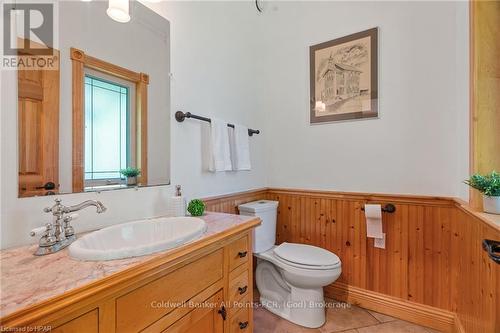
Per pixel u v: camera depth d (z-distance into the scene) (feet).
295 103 7.53
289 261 5.53
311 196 7.17
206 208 5.65
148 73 4.46
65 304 1.72
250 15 7.43
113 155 3.89
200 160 5.57
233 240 3.70
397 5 6.01
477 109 4.13
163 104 4.73
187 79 5.26
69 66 3.38
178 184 5.00
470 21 4.32
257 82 7.70
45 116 3.11
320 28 7.10
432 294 5.57
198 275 3.01
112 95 3.90
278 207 7.73
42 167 3.06
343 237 6.65
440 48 5.54
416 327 5.52
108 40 3.85
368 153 6.37
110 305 2.05
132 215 4.09
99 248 3.00
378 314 6.01
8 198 2.75
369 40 6.35
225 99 6.39
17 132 2.85
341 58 6.76
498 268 3.05
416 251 5.75
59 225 2.82
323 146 7.04
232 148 6.25
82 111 3.51
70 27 3.39
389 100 6.10
